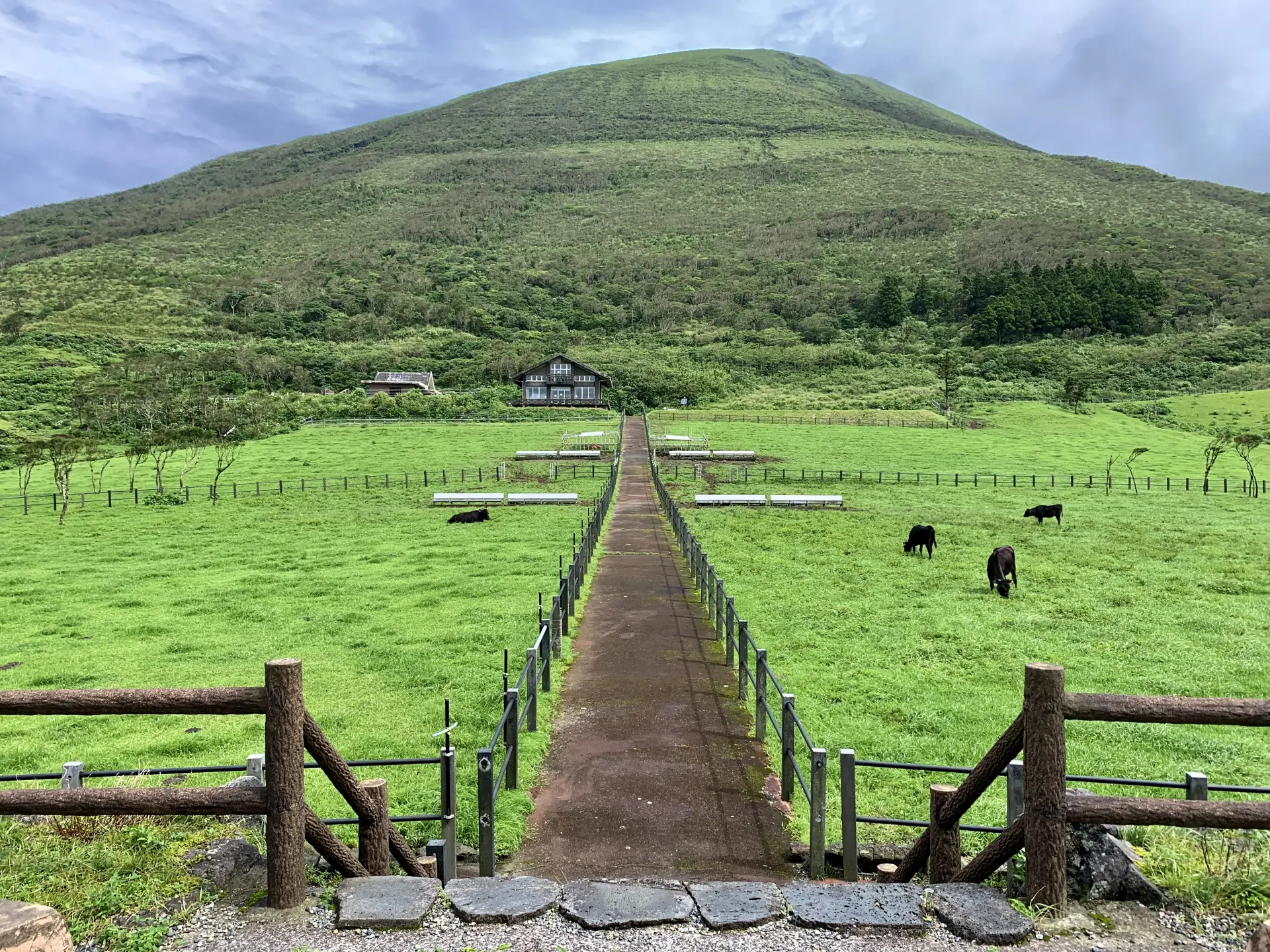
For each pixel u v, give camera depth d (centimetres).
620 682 1396
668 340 13275
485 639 1752
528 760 1053
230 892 582
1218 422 8125
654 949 514
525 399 9456
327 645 1773
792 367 11681
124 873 603
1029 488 4881
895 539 3142
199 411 7475
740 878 768
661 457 5953
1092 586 2350
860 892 572
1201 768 1130
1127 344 12338
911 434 7150
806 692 1419
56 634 1967
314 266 17400
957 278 15962
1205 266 15862
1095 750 1189
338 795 1018
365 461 5747
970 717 1309
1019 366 11269
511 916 544
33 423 7244
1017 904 547
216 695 538
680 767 1039
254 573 2628
